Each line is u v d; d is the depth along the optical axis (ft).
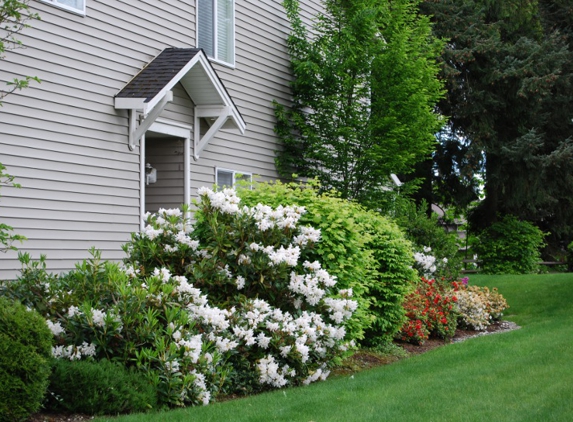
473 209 101.65
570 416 20.12
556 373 26.50
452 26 88.74
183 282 25.03
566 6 97.96
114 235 35.45
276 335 26.21
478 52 86.99
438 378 26.50
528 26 95.25
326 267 31.91
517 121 92.58
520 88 86.12
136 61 37.37
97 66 34.65
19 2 26.78
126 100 34.91
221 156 44.62
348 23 52.44
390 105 51.88
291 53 52.49
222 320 24.80
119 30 36.19
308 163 51.70
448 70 84.84
